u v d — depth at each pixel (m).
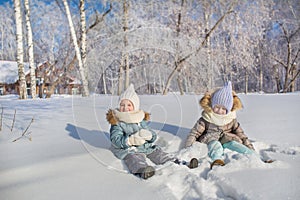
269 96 8.68
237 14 13.10
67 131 2.95
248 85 25.83
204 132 2.58
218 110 2.54
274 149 2.33
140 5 10.47
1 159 1.97
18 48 8.76
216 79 10.16
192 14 12.59
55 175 1.71
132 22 9.84
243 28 14.08
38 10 15.36
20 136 2.70
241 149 2.24
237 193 1.48
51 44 16.02
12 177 1.66
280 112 4.41
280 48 20.41
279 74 23.97
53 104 5.81
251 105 5.58
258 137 2.71
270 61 21.28
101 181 1.66
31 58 9.73
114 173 1.81
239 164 1.82
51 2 14.70
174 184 1.68
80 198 1.44
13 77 22.05
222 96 2.51
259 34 15.18
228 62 14.62
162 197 1.47
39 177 1.68
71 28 10.16
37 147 2.31
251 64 15.41
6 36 25.59
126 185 1.62
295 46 18.58
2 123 3.34
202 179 1.68
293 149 2.27
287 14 17.05
